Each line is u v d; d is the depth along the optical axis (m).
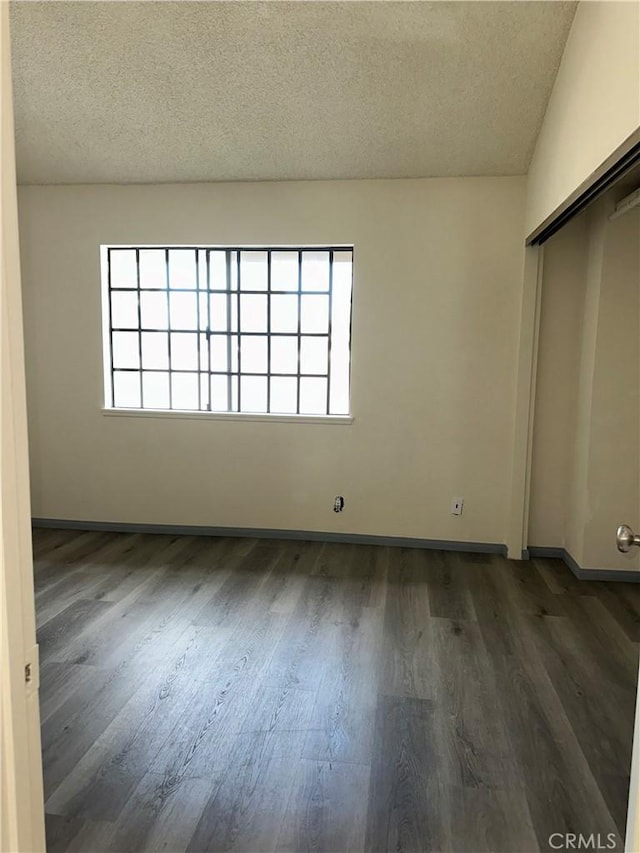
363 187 3.83
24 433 0.74
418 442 3.99
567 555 3.83
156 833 1.61
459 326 3.85
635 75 1.88
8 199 0.70
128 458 4.30
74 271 4.17
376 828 1.64
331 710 2.18
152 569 3.61
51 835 1.59
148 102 3.33
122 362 4.34
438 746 1.99
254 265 4.12
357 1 2.65
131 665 2.48
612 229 3.37
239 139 3.54
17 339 0.73
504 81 3.00
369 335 3.94
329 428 4.06
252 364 4.23
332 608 3.09
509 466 3.91
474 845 1.59
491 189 3.71
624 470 3.49
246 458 4.19
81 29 2.90
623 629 2.89
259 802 1.72
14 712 0.74
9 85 0.69
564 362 3.80
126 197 4.05
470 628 2.88
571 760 1.93
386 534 4.11
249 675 2.42
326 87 3.12
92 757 1.90
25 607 0.76
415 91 3.11
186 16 2.79
